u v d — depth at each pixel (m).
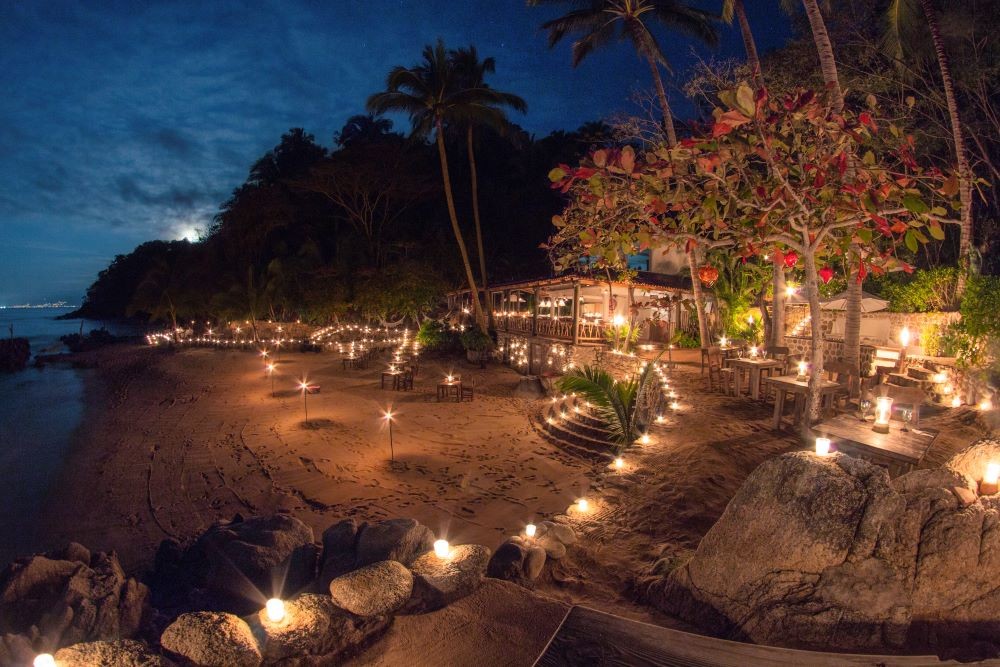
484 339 28.84
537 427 15.95
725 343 18.39
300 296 38.44
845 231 6.52
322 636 3.54
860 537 3.79
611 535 6.22
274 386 23.89
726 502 6.86
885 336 17.25
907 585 3.74
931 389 11.38
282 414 18.45
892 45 17.06
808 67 19.92
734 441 9.08
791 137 6.57
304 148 49.03
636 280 25.06
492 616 4.00
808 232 6.69
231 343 38.81
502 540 8.66
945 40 17.53
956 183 5.15
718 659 3.41
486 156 45.00
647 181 5.98
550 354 23.94
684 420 10.62
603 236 6.61
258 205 41.19
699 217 6.39
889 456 5.60
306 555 5.43
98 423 18.31
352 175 37.62
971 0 17.34
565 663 3.42
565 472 12.11
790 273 20.81
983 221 19.92
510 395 21.03
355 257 37.81
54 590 4.55
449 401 19.91
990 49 17.97
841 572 3.79
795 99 5.73
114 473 12.90
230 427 16.97
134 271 80.25
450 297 41.12
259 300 39.75
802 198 6.03
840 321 19.19
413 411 18.48
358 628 3.71
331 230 46.00
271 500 10.88
